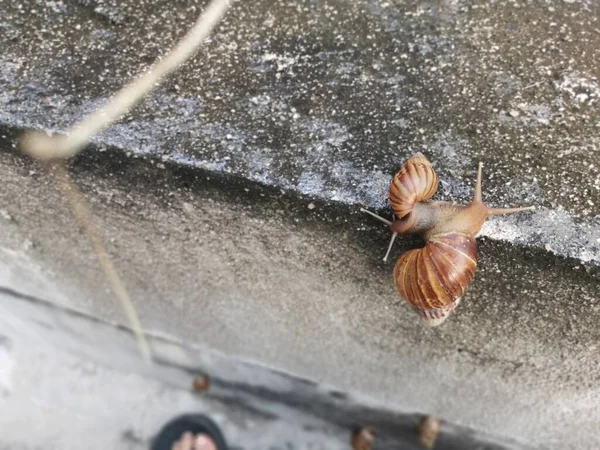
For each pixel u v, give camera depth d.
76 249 0.51
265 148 0.39
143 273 0.52
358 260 0.41
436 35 0.45
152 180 0.40
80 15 0.46
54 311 0.66
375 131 0.40
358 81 0.43
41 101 0.41
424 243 0.39
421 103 0.42
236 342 0.60
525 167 0.39
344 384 0.61
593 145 0.39
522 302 0.40
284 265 0.44
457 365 0.50
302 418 0.74
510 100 0.41
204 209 0.41
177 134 0.40
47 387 0.79
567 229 0.36
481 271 0.39
